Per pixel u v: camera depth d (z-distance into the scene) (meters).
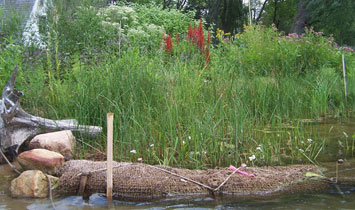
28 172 3.21
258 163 3.92
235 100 4.77
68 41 7.03
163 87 5.08
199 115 4.79
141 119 4.46
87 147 4.43
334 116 6.52
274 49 8.19
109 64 5.80
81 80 5.36
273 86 5.96
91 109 4.82
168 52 7.00
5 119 4.01
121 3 14.96
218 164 3.91
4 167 3.86
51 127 4.42
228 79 5.96
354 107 6.97
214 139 4.26
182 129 4.47
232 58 7.75
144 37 8.52
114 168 3.37
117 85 4.98
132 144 4.20
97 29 7.22
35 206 2.85
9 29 6.70
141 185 3.12
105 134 4.62
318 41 9.20
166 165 3.81
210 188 3.12
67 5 7.41
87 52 6.77
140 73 5.18
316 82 7.41
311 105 6.54
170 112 4.43
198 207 2.80
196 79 5.63
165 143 4.04
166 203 2.91
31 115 4.43
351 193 3.01
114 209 2.79
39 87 5.38
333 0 19.94
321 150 4.34
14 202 2.93
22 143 4.37
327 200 2.88
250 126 4.73
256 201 2.90
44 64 6.50
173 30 13.05
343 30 21.19
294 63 8.25
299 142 4.64
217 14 28.86
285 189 3.14
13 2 7.58
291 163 3.90
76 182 3.17
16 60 5.29
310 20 22.50
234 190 3.12
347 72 8.80
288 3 36.50
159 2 22.98
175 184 3.15
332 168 3.67
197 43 7.12
